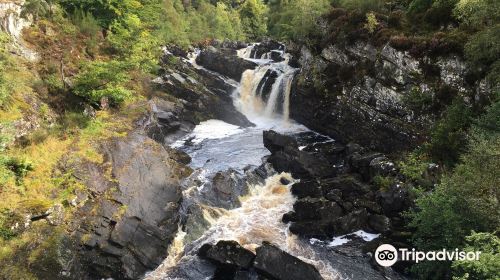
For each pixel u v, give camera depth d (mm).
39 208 16922
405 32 26625
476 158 16031
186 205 21156
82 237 17078
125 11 39438
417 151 22797
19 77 24250
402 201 19812
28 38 28719
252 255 16828
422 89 24141
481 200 14625
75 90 25859
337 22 31516
